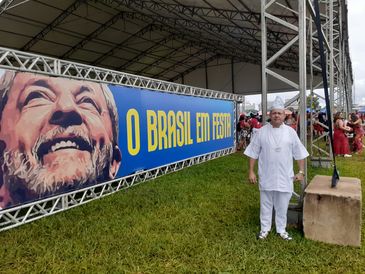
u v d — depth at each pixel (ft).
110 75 22.02
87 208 16.87
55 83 15.71
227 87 94.32
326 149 37.86
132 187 21.52
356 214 12.01
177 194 19.65
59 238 12.85
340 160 33.78
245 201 17.95
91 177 18.03
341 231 12.26
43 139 15.05
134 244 12.35
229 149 40.63
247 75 91.61
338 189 13.14
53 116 15.56
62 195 16.07
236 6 39.52
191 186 21.75
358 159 34.68
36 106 14.70
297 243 12.39
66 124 16.30
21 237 12.98
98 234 13.20
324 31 33.12
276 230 13.33
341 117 38.17
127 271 10.30
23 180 14.11
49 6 48.14
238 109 44.78
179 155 28.25
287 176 12.67
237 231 13.56
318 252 11.70
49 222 14.62
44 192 15.12
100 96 18.79
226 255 11.44
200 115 32.53
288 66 80.69
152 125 24.25
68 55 67.97
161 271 10.43
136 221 14.84
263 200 13.05
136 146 22.31
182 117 28.89
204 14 50.01
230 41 68.90
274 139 12.66
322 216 12.51
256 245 12.21
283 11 34.68
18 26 51.80
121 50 73.72
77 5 49.98
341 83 45.70
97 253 11.66
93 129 18.16
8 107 13.46
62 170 16.07
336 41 46.03
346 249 11.94
